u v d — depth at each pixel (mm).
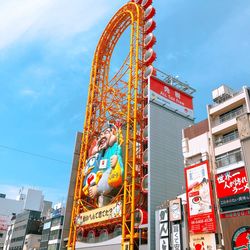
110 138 68000
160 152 58250
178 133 63812
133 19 78625
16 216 131000
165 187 55156
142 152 60375
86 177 71188
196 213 40500
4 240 137750
